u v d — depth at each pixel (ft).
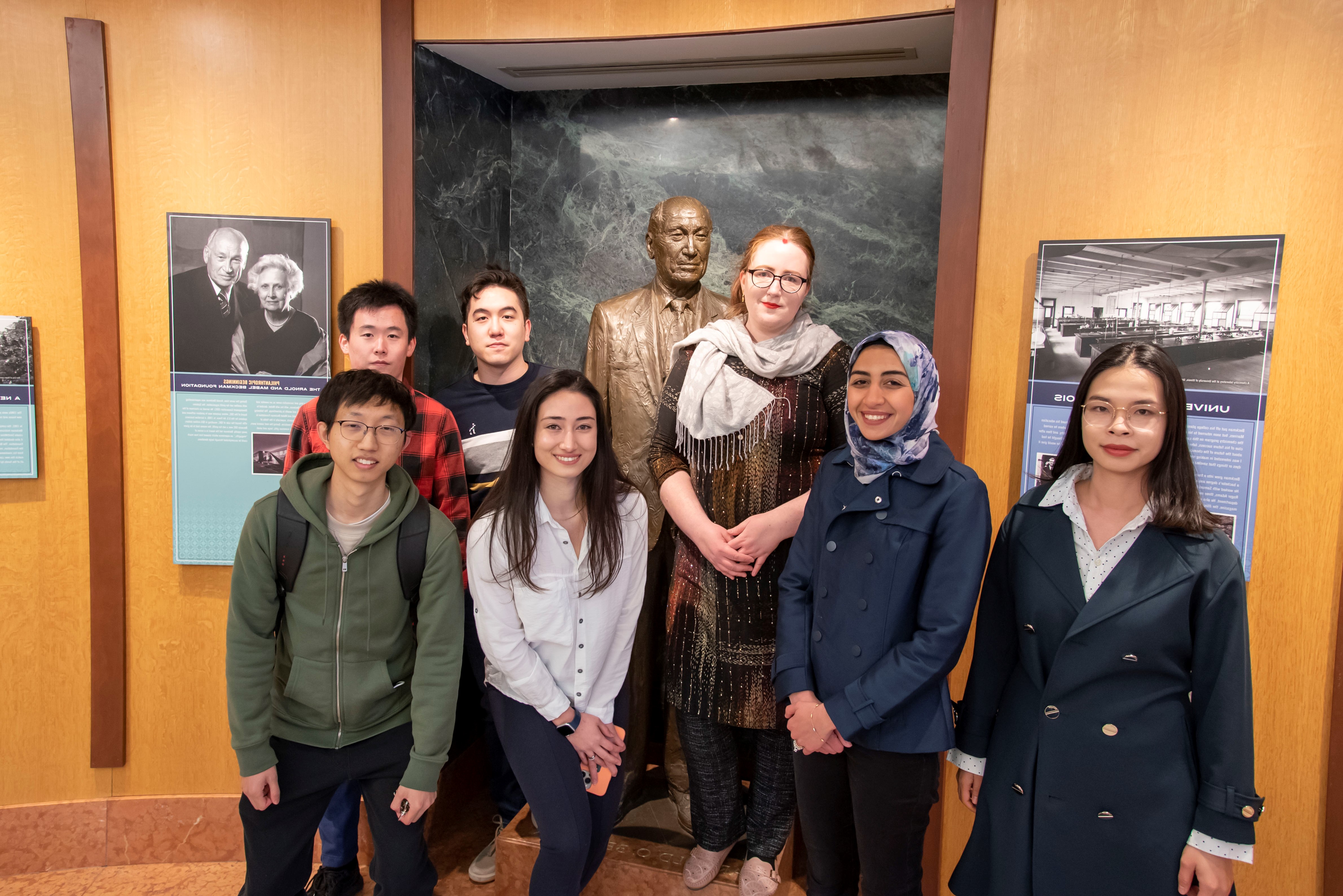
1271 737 6.45
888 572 5.30
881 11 7.22
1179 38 6.38
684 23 7.65
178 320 7.84
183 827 8.23
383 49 7.81
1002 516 7.11
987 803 5.01
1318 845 6.37
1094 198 6.71
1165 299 6.47
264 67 7.82
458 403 8.04
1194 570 4.42
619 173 9.68
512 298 7.73
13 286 7.77
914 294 9.01
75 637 8.11
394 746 5.97
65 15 7.63
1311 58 6.06
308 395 7.95
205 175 7.87
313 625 5.64
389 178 7.88
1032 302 6.92
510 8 7.83
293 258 7.84
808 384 6.82
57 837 8.13
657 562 8.00
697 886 6.86
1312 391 6.20
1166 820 4.44
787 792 6.84
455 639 5.90
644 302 8.35
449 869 7.87
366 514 5.78
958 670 7.36
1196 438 6.49
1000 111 6.91
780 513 6.60
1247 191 6.29
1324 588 6.24
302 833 5.98
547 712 5.74
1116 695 4.54
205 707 8.20
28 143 7.70
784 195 9.28
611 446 6.53
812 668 5.67
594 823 6.12
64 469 7.98
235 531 8.02
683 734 7.09
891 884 5.49
